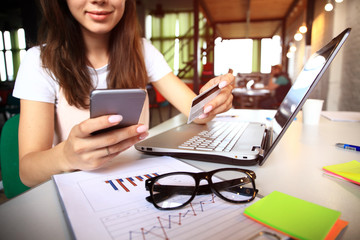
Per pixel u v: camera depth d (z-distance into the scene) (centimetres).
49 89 69
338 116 109
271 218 28
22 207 33
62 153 42
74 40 73
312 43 384
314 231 25
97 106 33
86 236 26
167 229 27
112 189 37
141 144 56
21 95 64
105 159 41
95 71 79
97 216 29
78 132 35
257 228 27
